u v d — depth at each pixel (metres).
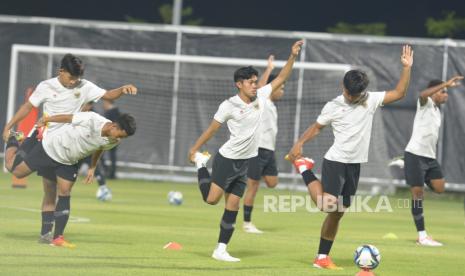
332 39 48.22
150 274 16.83
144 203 35.31
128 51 50.44
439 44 46.44
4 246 19.84
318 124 19.08
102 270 17.05
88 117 19.59
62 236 20.42
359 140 18.84
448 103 45.91
